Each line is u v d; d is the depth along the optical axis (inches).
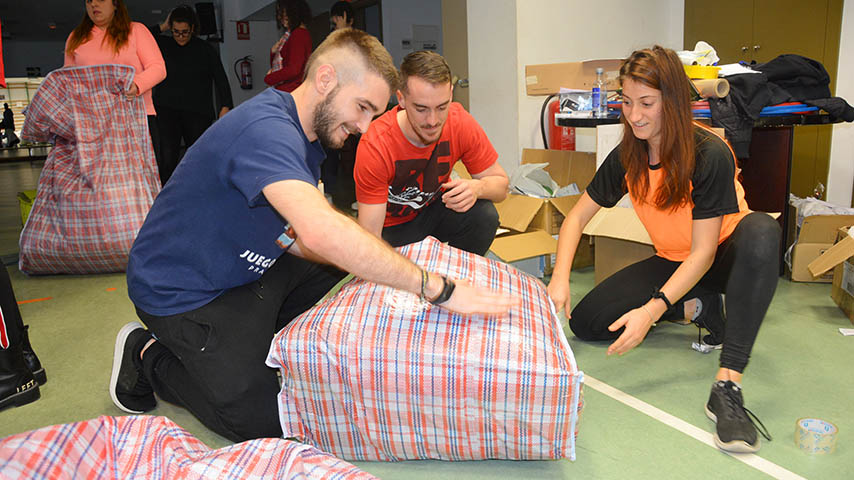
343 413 52.4
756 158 109.1
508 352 48.3
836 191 135.7
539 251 100.1
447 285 48.5
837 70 130.1
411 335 49.9
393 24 303.1
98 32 122.5
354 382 50.1
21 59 778.8
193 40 172.7
